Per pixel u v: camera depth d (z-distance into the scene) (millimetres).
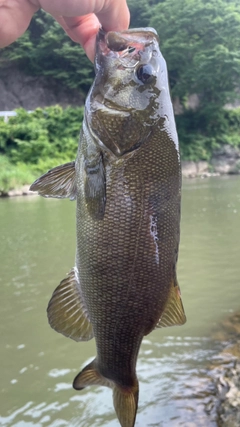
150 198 322
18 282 1255
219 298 1083
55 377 769
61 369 794
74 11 297
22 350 868
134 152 322
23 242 1761
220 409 631
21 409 686
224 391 676
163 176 325
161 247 328
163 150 326
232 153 5824
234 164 5762
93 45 360
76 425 644
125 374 351
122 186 321
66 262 1443
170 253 333
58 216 2383
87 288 337
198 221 2109
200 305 1047
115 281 327
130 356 346
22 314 1031
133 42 336
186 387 700
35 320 1000
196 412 632
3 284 1242
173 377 734
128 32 337
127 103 327
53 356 843
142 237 323
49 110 5082
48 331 949
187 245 1628
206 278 1235
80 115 5105
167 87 342
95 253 327
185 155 5520
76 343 890
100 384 370
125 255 323
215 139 5895
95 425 642
